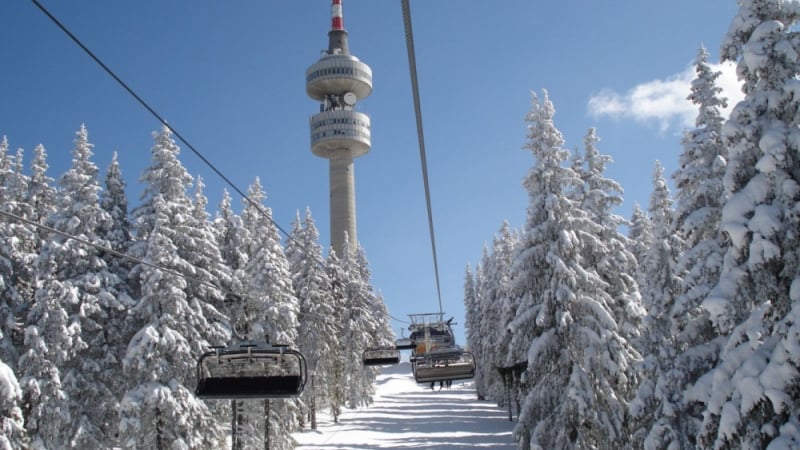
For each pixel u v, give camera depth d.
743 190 15.48
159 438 31.44
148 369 31.28
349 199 159.00
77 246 33.09
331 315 57.94
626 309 31.11
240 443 38.34
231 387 13.91
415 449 50.12
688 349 21.80
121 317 35.31
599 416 26.86
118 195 37.84
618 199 33.09
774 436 14.36
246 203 48.16
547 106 30.52
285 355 14.35
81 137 35.25
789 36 15.38
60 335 31.20
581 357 27.92
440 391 111.44
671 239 24.98
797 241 14.60
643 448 23.97
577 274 28.17
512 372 37.75
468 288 84.62
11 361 32.16
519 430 28.45
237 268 44.22
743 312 16.16
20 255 35.34
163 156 35.69
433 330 33.59
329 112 158.88
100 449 32.81
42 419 30.72
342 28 172.38
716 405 15.80
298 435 57.78
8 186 36.66
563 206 28.95
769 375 13.95
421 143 9.20
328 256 67.88
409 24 6.02
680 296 20.81
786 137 14.77
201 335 35.06
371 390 88.25
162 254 32.34
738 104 15.90
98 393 33.38
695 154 22.11
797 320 13.55
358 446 52.34
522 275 29.38
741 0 16.14
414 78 7.16
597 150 34.12
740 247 15.12
